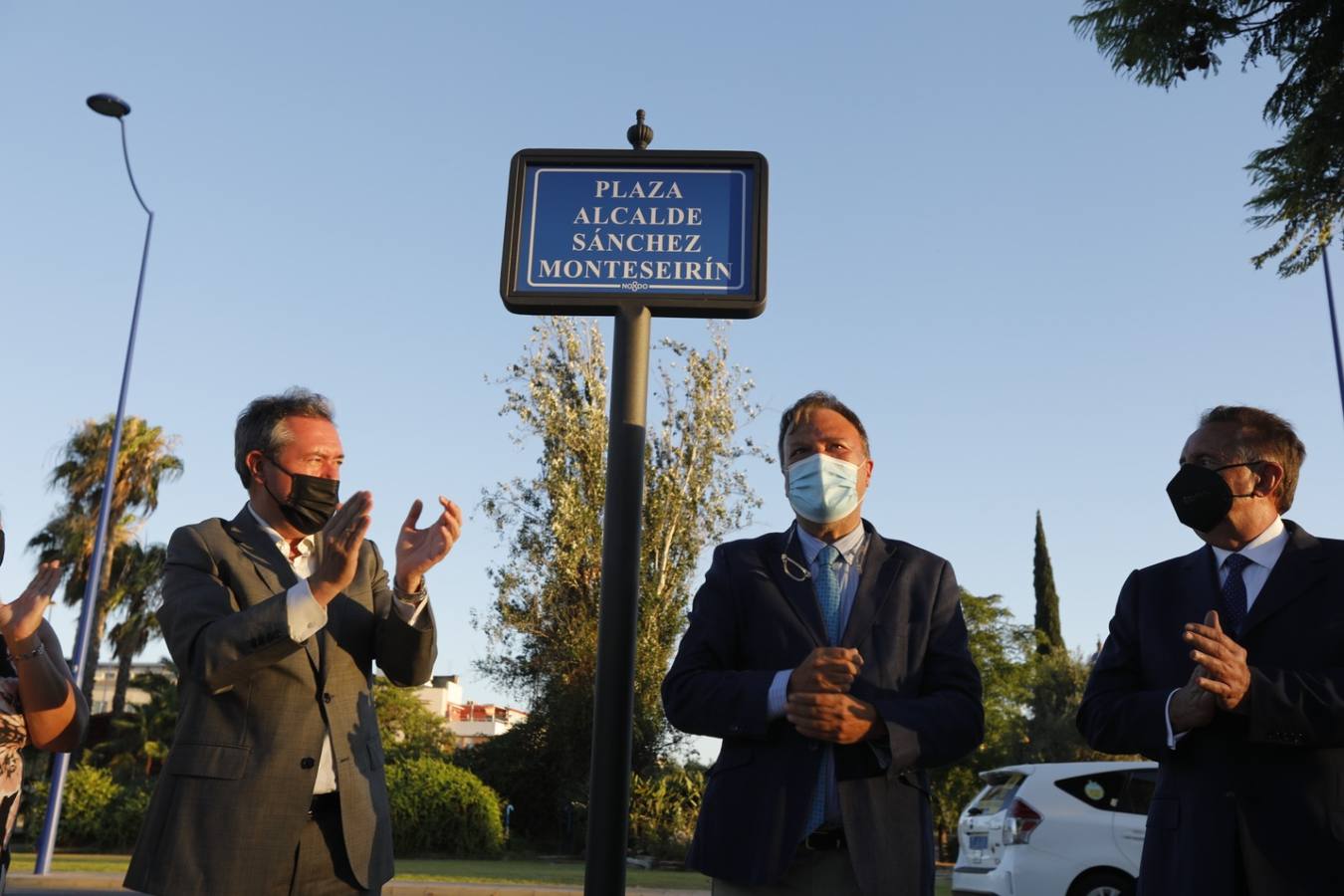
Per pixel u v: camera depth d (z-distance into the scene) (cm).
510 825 2533
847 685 261
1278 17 866
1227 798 275
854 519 315
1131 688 317
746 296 336
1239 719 281
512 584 2472
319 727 274
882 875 261
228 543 292
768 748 279
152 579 2920
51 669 294
